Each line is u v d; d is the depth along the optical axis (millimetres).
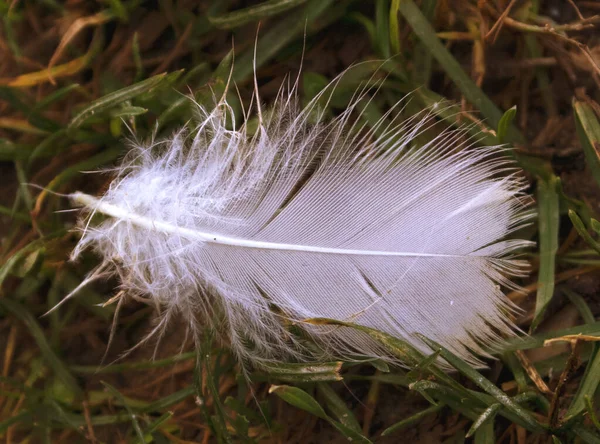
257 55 222
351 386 221
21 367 223
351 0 223
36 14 224
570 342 216
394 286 210
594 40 224
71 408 222
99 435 222
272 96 224
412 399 220
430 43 220
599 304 220
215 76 219
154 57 225
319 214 210
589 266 220
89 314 224
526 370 216
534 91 225
